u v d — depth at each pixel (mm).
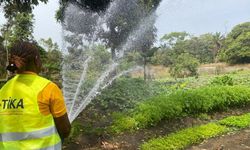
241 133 8539
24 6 11914
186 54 34000
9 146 2732
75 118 8656
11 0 11891
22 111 2748
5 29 11922
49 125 2791
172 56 33031
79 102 9875
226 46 51844
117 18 14602
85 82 11562
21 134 2734
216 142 7746
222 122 9352
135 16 14836
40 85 2809
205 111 10297
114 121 8391
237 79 23609
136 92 12055
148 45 16031
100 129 7727
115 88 12156
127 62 15281
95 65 13438
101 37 14602
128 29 14961
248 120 9516
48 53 12773
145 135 7945
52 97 2811
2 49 11484
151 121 8500
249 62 49500
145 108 8836
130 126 8102
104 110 9609
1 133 2775
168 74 32000
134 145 7336
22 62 2846
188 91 10992
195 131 8242
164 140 7516
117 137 7641
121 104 10188
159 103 9375
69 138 6965
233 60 49969
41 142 2740
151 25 15242
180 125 9008
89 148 6902
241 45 49594
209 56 51375
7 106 2787
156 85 15211
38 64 2945
